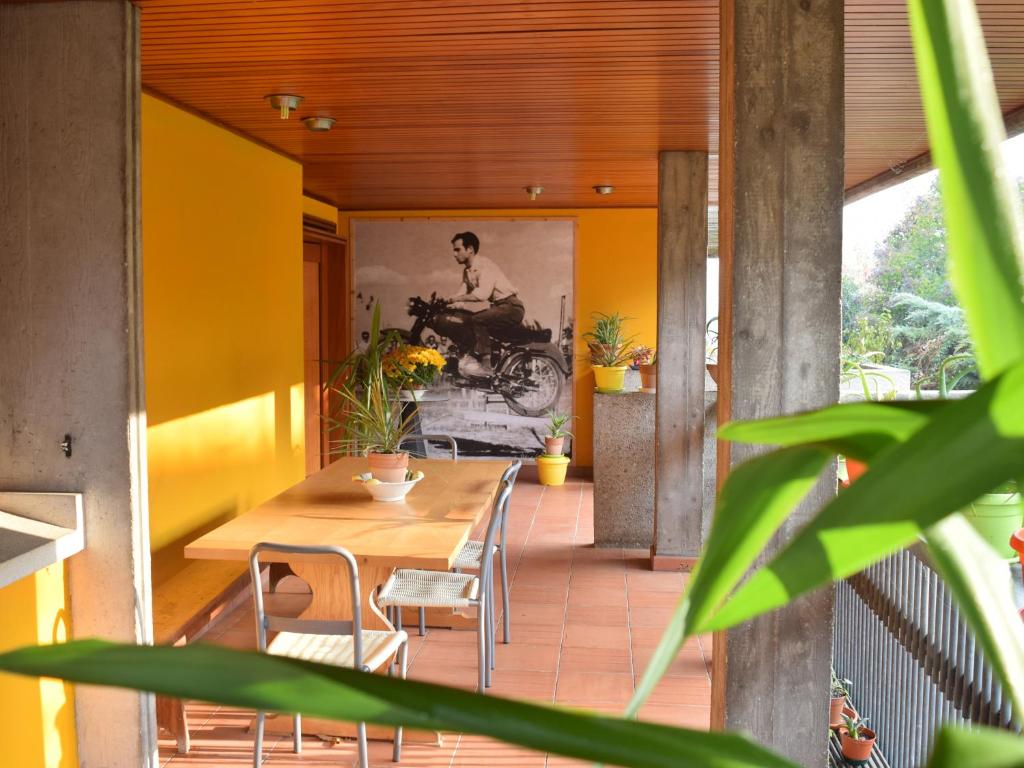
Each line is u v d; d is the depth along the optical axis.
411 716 0.20
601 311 8.99
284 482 6.13
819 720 2.32
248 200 5.41
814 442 0.32
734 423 0.32
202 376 4.88
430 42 3.40
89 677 0.20
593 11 3.05
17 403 2.80
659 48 3.47
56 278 2.77
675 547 5.82
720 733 0.22
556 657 4.43
